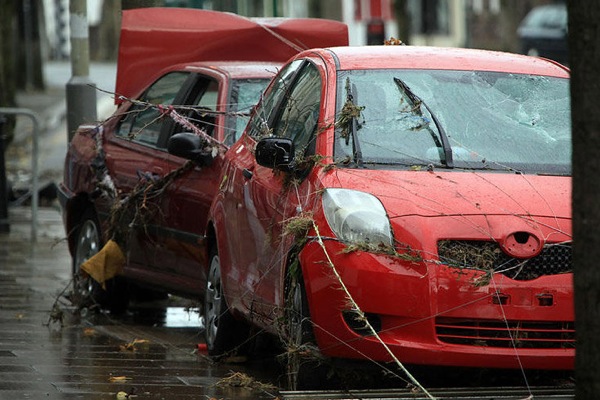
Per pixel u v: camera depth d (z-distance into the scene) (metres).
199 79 24.33
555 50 103.19
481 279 16.02
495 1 138.75
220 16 28.89
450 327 16.17
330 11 120.00
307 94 19.33
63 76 123.56
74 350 20.62
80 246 26.30
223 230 20.16
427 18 82.94
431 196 16.73
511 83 19.42
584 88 11.46
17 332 22.41
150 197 23.59
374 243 16.19
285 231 17.11
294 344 16.95
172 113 23.08
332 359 16.62
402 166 17.58
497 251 16.27
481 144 18.25
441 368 16.56
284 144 17.88
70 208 26.61
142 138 24.86
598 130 11.43
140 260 24.27
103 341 21.75
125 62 29.11
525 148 18.31
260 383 17.91
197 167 22.61
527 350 16.14
